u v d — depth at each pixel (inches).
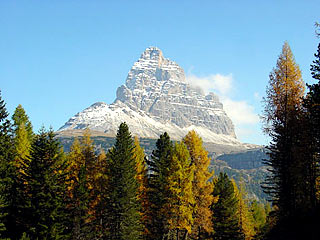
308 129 1211.2
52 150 1630.2
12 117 2356.1
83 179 1919.3
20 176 1665.8
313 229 1153.4
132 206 1994.3
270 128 1290.6
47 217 1542.8
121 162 2031.3
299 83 1277.1
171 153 1940.2
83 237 1940.2
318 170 1275.8
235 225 2516.0
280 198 1391.5
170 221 1790.1
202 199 1898.4
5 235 1530.5
